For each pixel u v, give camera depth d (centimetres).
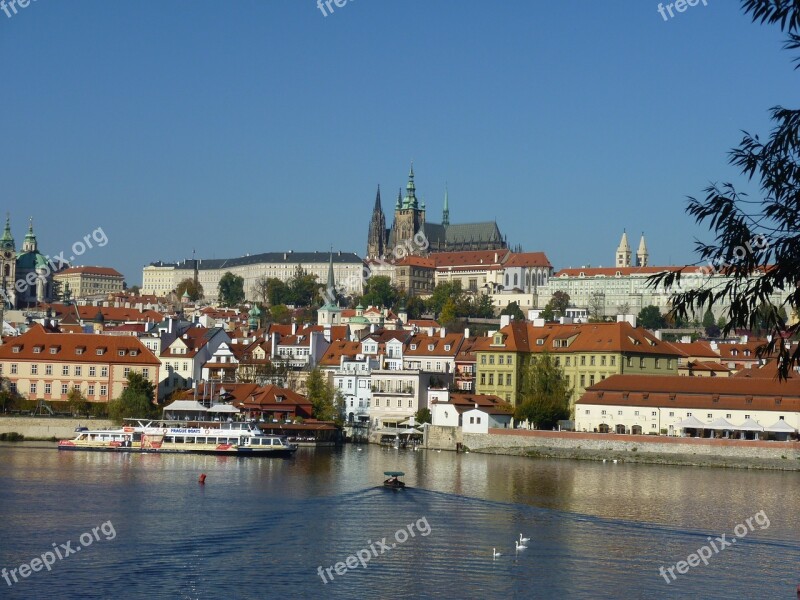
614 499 18962
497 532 15512
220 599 11656
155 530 15138
